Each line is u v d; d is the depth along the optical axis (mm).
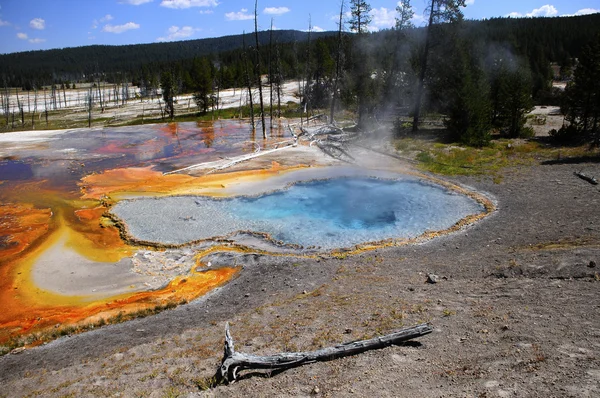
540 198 19812
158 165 33312
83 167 33656
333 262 15734
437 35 32344
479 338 7852
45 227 21234
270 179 27203
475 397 5848
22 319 13508
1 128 63875
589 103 30609
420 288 11828
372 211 21094
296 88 89375
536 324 7961
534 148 29562
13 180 30156
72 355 11023
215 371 8312
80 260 17422
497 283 11070
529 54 73375
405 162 29547
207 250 17641
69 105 98562
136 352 10305
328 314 10648
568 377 5883
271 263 16156
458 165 27297
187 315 12867
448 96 34344
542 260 11766
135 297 14500
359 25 39719
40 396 8516
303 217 20719
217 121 60156
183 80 100250
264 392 7031
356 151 33875
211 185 26375
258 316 11539
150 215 21750
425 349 7781
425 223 19000
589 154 26500
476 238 16422
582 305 8445
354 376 7098
